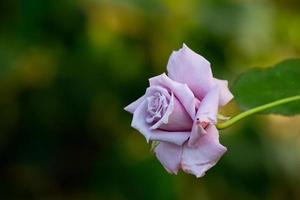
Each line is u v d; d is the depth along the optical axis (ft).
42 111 4.80
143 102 2.96
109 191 4.72
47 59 4.71
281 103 3.07
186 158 2.92
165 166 2.95
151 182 4.60
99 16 4.62
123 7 4.50
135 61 4.70
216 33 4.66
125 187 4.67
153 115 2.92
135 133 4.80
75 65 4.72
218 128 3.00
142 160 4.65
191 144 2.92
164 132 2.92
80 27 4.61
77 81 4.74
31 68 4.73
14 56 4.58
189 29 4.64
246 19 4.77
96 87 4.74
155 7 4.54
